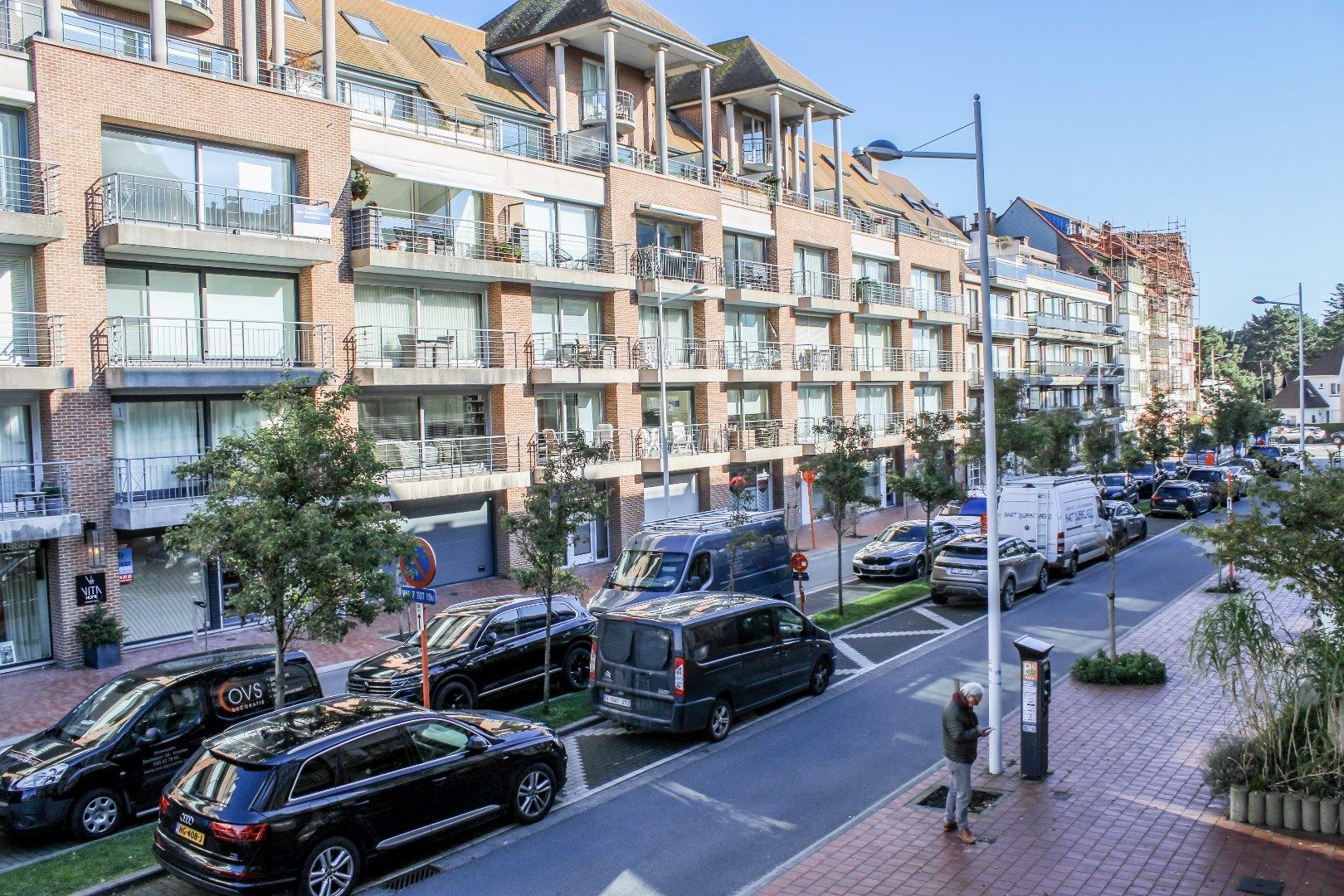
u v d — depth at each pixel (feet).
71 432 62.28
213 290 71.20
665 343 109.19
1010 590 73.41
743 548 64.90
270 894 27.89
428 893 29.78
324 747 29.96
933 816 33.37
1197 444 182.60
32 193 60.85
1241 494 37.04
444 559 87.51
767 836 33.12
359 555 37.45
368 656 63.72
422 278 84.94
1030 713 36.27
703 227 112.37
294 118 73.56
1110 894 26.86
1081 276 225.76
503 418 89.86
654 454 104.42
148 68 65.72
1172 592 76.43
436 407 86.99
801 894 27.89
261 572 36.99
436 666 47.47
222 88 69.41
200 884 28.09
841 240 136.98
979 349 176.45
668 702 42.70
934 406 163.12
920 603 75.97
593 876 30.50
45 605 62.49
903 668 55.88
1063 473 121.29
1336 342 387.34
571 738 45.34
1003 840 30.96
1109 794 34.53
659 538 63.41
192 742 37.73
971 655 58.08
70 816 34.47
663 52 107.55
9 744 47.29
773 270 124.67
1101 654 50.83
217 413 71.56
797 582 77.46
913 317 151.33
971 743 31.17
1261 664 32.55
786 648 48.44
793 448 123.13
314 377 72.79
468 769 33.06
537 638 52.19
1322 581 31.42
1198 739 40.27
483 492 88.48
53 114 61.41
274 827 27.81
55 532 59.36
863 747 42.24
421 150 84.02
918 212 179.63
